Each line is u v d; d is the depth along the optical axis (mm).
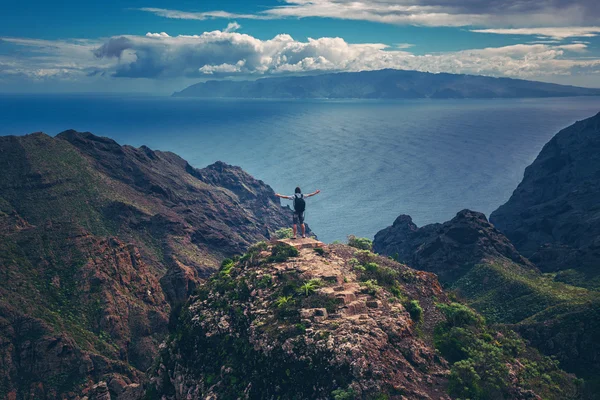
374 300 58438
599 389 67125
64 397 128125
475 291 178500
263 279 61438
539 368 65500
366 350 49938
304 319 54188
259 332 55031
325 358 49906
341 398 46438
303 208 70500
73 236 176875
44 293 156125
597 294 152625
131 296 167375
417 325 59906
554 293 159625
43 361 133250
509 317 156375
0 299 143125
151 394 64625
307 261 64438
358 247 78562
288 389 50844
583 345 120812
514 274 181750
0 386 127000
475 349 58062
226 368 55812
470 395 50969
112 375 130750
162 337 157125
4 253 162500
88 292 160500
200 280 168250
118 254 178625
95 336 148875
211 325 60750
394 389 47938
